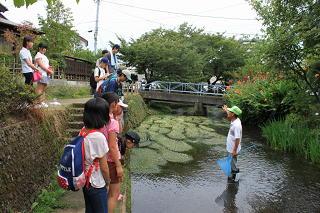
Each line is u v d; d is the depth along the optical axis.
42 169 5.59
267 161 10.09
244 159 10.29
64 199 5.30
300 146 10.85
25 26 15.00
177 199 6.83
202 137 14.05
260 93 16.02
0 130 4.32
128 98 16.69
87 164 3.12
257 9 13.04
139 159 9.76
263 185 7.85
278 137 11.93
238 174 8.04
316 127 11.30
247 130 15.95
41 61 7.07
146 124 16.91
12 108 5.12
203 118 21.00
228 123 18.89
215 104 22.44
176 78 26.22
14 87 5.11
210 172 8.84
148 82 26.97
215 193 7.26
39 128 5.79
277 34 11.66
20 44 13.67
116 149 3.83
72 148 3.07
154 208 6.30
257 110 15.91
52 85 13.07
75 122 8.29
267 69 12.70
